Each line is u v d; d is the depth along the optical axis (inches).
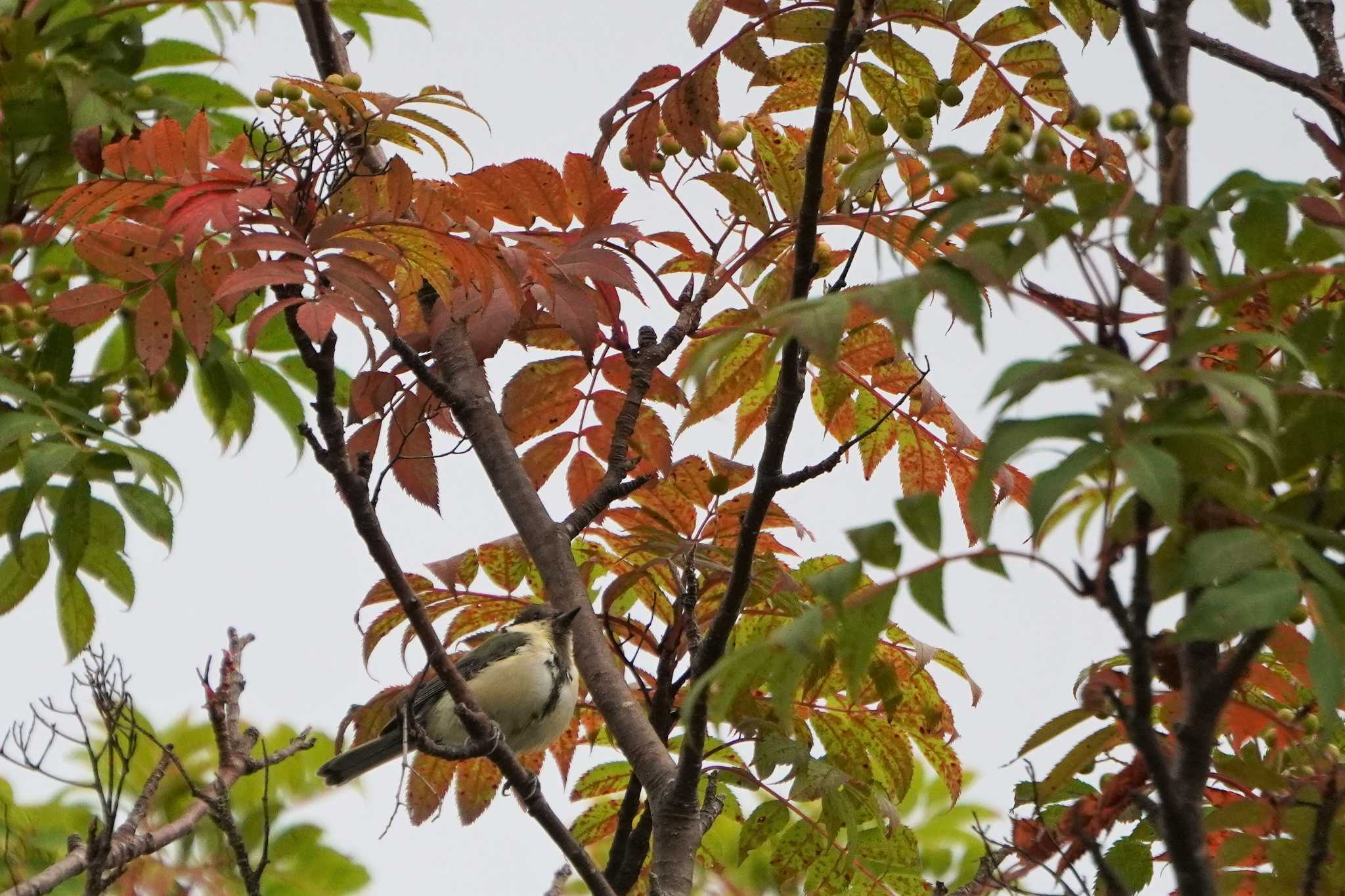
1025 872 321.4
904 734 460.1
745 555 355.3
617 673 414.6
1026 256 214.8
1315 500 232.7
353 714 446.3
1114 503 221.1
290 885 503.2
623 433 430.3
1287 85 350.0
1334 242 232.7
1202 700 245.4
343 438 324.2
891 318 201.9
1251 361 239.1
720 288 431.2
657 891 354.0
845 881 455.8
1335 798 277.9
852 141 408.8
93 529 425.1
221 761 423.2
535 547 429.7
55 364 434.6
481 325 409.4
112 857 389.4
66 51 444.5
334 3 492.1
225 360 478.6
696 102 382.9
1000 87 390.0
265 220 309.9
